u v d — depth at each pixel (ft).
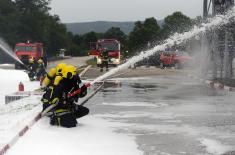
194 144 25.05
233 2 65.41
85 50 323.16
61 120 28.71
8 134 26.40
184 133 28.19
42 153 22.22
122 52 147.84
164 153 22.95
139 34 191.21
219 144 25.17
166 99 47.29
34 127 28.45
